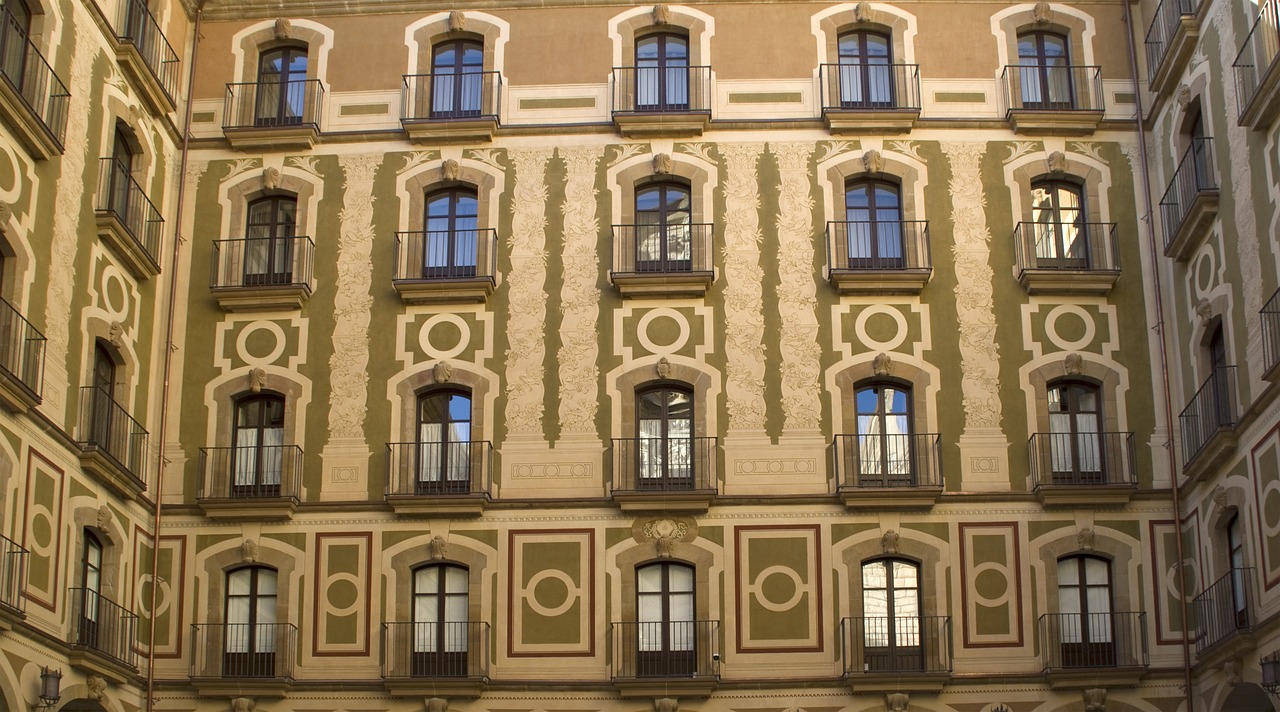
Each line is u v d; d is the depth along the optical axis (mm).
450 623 30750
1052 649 30016
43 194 27234
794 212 33062
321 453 31875
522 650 30359
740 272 32625
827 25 34469
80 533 27844
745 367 31953
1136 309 32344
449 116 34219
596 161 33594
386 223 33438
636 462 31422
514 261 32938
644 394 32094
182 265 33219
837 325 32219
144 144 32094
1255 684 27219
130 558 30141
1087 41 34281
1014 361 32000
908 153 33469
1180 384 31594
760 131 33656
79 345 28500
